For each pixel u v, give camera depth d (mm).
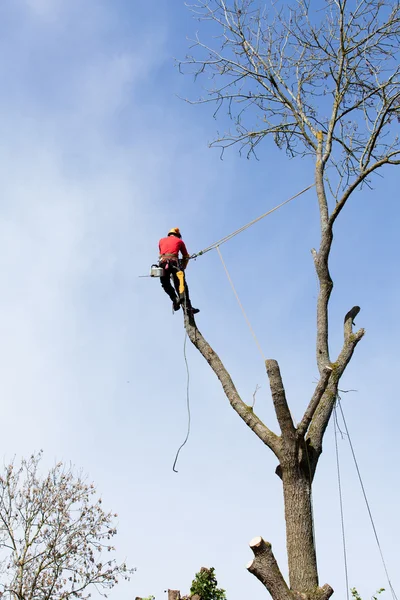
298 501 6664
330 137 9289
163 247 9539
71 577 16875
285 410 6926
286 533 6637
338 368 7617
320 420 7246
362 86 9539
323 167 9094
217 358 8109
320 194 8781
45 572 16766
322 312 8016
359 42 9500
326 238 8359
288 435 6887
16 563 16672
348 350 7781
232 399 7547
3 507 17203
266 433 7098
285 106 10070
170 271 9312
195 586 11148
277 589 6066
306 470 6840
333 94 9688
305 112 10055
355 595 10109
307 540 6484
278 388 6980
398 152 8484
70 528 17438
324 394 7438
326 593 6188
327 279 8219
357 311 8328
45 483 17750
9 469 17625
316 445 7055
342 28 9547
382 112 9172
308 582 6270
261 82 10141
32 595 16219
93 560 17188
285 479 6828
